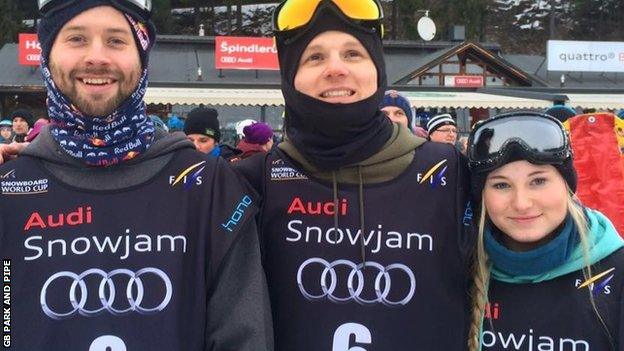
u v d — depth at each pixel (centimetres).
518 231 185
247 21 4162
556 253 182
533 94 1576
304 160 194
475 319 190
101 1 168
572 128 386
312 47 191
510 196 185
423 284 184
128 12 171
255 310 174
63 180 173
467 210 197
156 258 170
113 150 171
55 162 174
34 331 165
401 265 185
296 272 188
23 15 3362
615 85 2186
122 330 166
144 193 174
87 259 168
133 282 168
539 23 4766
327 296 185
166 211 174
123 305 167
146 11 176
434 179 193
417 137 204
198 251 174
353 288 184
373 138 189
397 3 3600
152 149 177
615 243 184
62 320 165
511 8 4881
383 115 198
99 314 166
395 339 182
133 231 171
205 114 537
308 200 192
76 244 169
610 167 373
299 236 190
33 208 172
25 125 823
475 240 195
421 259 186
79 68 167
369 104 185
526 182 183
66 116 170
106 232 170
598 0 4584
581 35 4647
